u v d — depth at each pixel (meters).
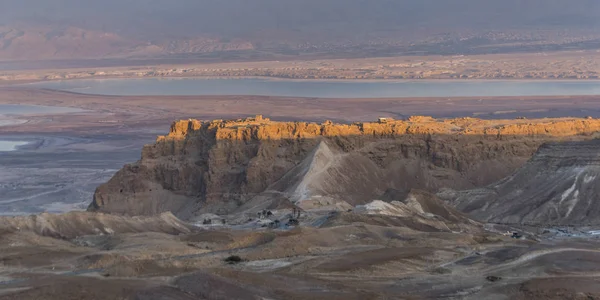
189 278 166.50
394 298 166.12
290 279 178.12
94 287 159.88
